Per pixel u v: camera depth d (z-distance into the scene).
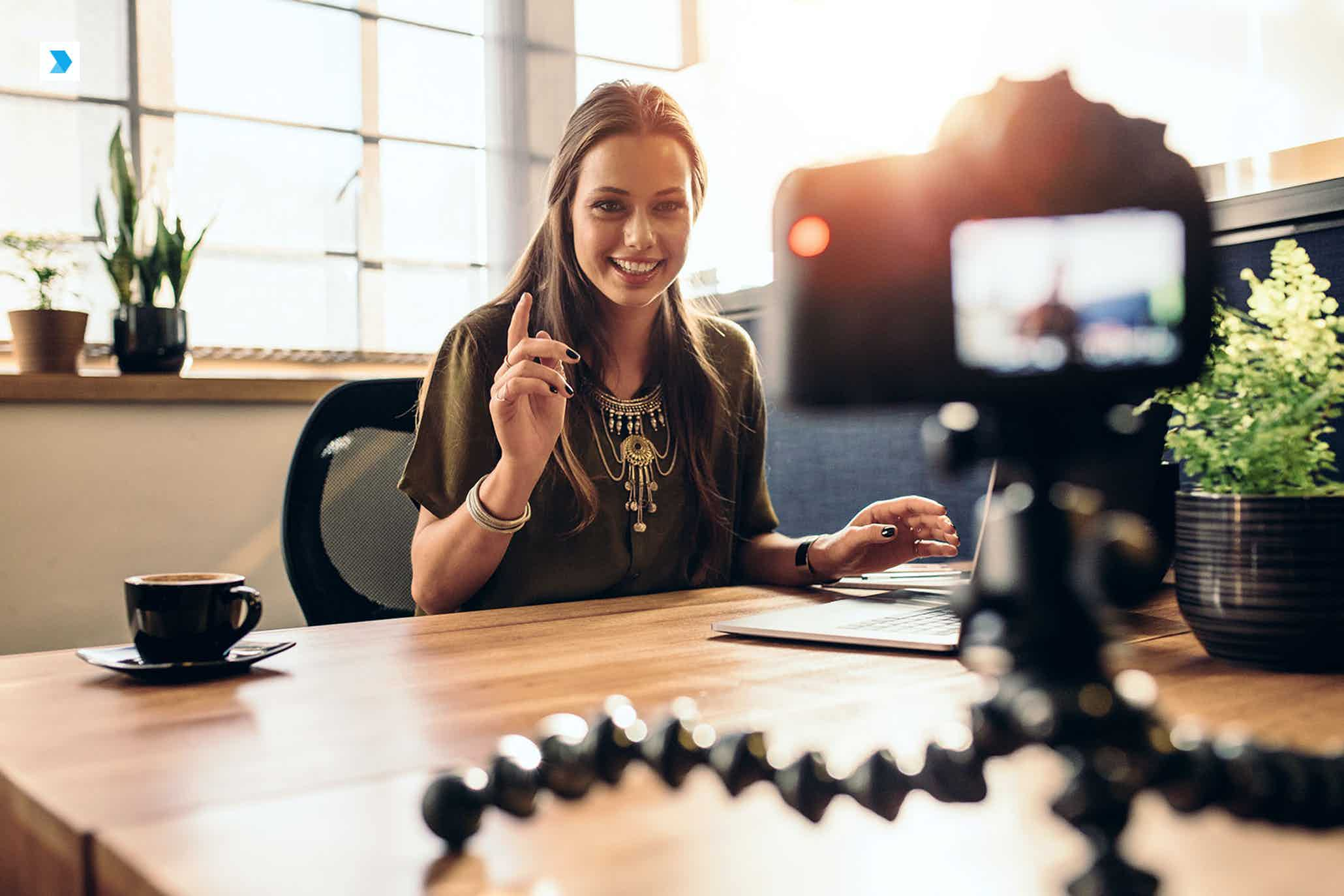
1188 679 0.67
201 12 2.53
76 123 2.40
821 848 0.40
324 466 1.50
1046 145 0.35
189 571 2.36
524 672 0.74
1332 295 1.32
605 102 1.43
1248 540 0.68
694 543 1.51
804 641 0.84
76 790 0.48
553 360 1.39
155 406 2.32
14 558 2.19
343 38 2.71
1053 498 0.34
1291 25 1.45
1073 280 0.34
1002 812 0.44
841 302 0.35
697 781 0.49
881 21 2.24
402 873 0.38
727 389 1.61
